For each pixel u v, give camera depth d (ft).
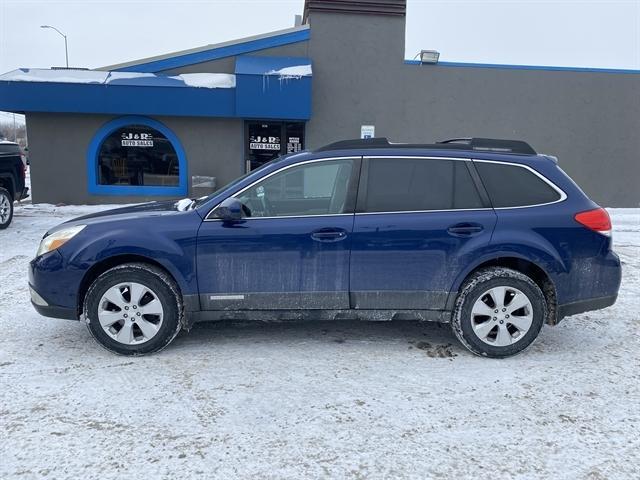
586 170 45.14
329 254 13.94
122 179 42.37
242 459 9.85
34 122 41.01
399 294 14.17
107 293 13.78
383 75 42.63
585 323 17.31
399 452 10.11
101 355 14.24
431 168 14.37
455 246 13.94
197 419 11.16
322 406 11.73
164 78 40.01
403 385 12.74
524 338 14.14
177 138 41.86
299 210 14.37
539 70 43.50
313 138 42.80
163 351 14.55
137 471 9.48
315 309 14.30
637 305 19.17
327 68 42.19
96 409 11.49
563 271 14.05
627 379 13.23
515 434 10.75
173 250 13.74
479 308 14.07
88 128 41.34
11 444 10.18
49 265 13.83
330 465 9.70
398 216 14.01
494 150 14.71
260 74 39.06
